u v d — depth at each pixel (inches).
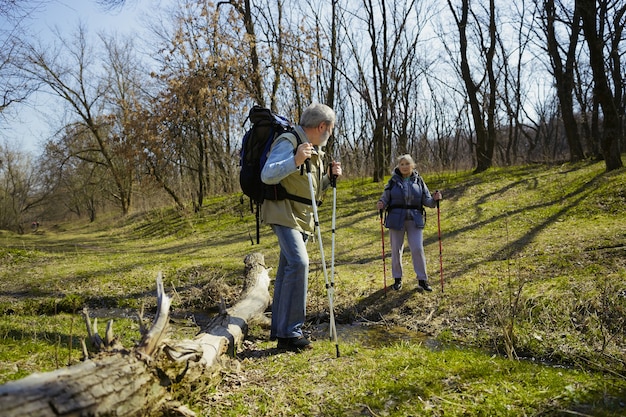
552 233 315.3
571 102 624.1
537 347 157.8
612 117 447.5
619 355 143.9
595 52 432.5
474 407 109.7
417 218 228.4
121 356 98.3
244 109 687.1
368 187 674.2
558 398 112.3
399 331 193.0
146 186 814.5
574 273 212.7
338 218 512.7
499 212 413.4
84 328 191.3
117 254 468.1
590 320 166.2
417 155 1027.9
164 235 687.1
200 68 681.6
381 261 303.9
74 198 1670.8
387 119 799.7
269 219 150.6
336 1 686.5
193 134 786.2
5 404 67.8
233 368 140.3
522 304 185.5
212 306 247.6
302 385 127.5
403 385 123.7
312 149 139.1
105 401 83.0
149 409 97.0
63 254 465.7
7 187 1496.1
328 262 313.6
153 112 721.0
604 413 103.5
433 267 268.8
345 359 146.0
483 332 176.4
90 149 1242.0
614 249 238.7
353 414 111.6
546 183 489.1
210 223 673.6
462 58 676.1
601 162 530.3
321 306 226.8
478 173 647.8
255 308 198.4
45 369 132.1
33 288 294.4
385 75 712.4
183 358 112.7
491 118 697.0
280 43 656.4
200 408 115.3
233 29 655.1
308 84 675.4
